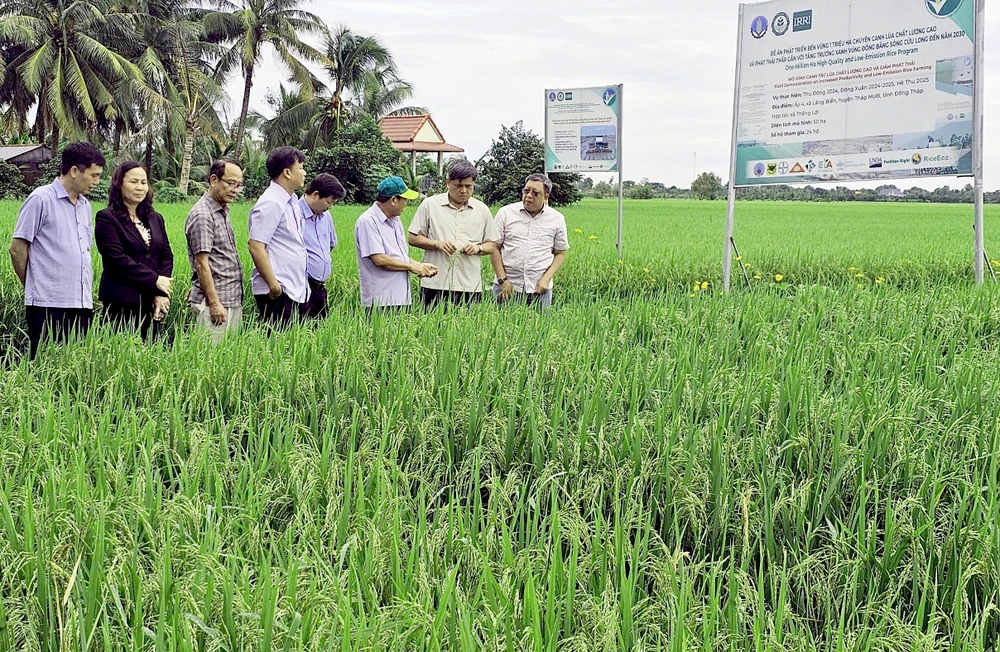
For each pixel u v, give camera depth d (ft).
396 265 25.08
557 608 9.19
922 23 32.83
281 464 12.49
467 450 14.28
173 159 145.79
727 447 13.47
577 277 38.75
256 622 8.41
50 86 126.11
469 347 18.51
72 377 17.01
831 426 14.89
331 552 10.48
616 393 15.88
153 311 23.22
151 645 8.64
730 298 26.50
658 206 166.09
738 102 36.78
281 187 23.49
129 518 10.59
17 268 21.43
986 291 28.25
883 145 34.09
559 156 46.26
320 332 19.94
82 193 21.81
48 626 9.00
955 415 15.33
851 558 11.01
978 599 10.72
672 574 9.71
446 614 8.90
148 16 135.54
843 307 25.20
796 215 125.70
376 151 141.49
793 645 9.12
